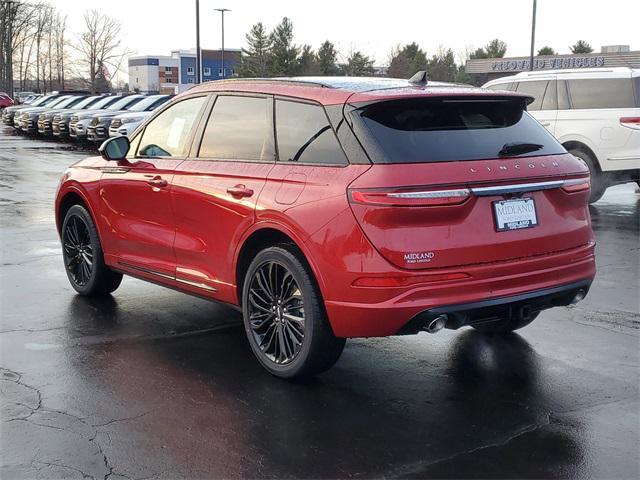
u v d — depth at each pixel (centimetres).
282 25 7844
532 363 496
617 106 1178
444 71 7981
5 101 5819
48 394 435
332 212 414
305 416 411
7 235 924
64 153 2273
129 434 385
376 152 411
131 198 580
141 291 677
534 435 388
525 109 493
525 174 434
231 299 498
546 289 443
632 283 719
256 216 460
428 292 403
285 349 460
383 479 342
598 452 370
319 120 447
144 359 497
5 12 7944
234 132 507
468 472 349
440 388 453
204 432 388
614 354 514
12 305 621
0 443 371
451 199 405
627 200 1337
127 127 2042
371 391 447
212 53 9744
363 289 403
